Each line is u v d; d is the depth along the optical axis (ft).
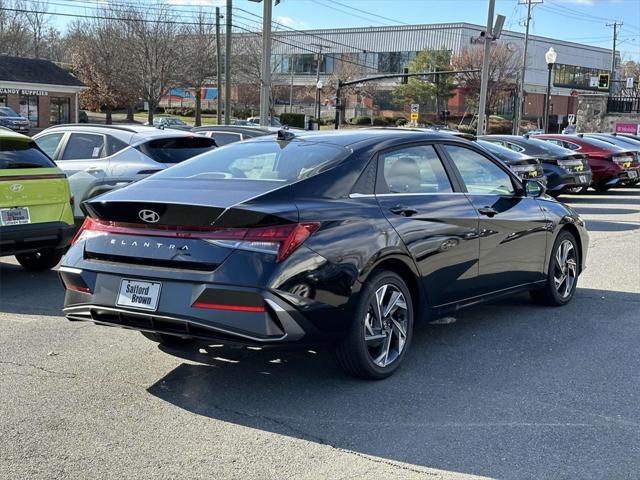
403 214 15.84
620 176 63.31
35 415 13.53
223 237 13.41
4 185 23.22
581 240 23.12
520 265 20.06
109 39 185.16
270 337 13.19
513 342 18.58
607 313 21.71
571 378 15.88
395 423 13.34
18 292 23.94
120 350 17.57
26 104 164.76
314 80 277.44
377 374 15.34
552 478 11.28
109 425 13.12
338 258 13.97
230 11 111.86
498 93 227.61
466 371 16.25
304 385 15.26
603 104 133.08
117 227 14.57
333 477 11.25
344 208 14.64
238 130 47.57
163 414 13.67
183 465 11.60
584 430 13.10
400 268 15.99
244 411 13.85
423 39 260.01
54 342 18.15
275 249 13.26
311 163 15.40
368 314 14.90
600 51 307.78
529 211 20.35
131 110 199.00
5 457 11.78
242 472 11.38
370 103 262.26
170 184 15.20
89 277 14.52
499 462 11.81
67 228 25.22
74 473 11.28
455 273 17.33
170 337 17.57
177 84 182.09
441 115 232.12
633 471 11.53
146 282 13.83
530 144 53.67
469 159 19.10
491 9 89.92
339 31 277.03
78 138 33.63
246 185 14.56
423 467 11.61
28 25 249.75
